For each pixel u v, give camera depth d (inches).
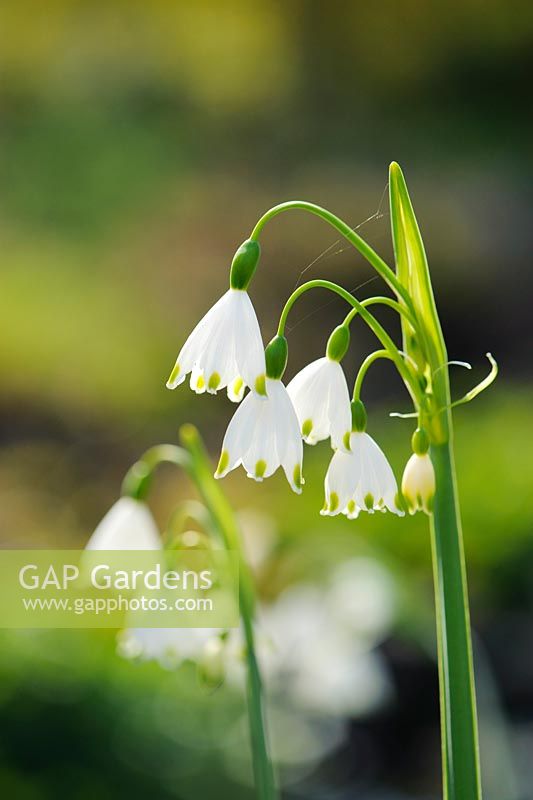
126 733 190.4
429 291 66.7
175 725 192.2
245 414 64.8
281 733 215.5
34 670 188.7
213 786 193.2
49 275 714.8
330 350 66.7
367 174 942.4
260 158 1005.8
